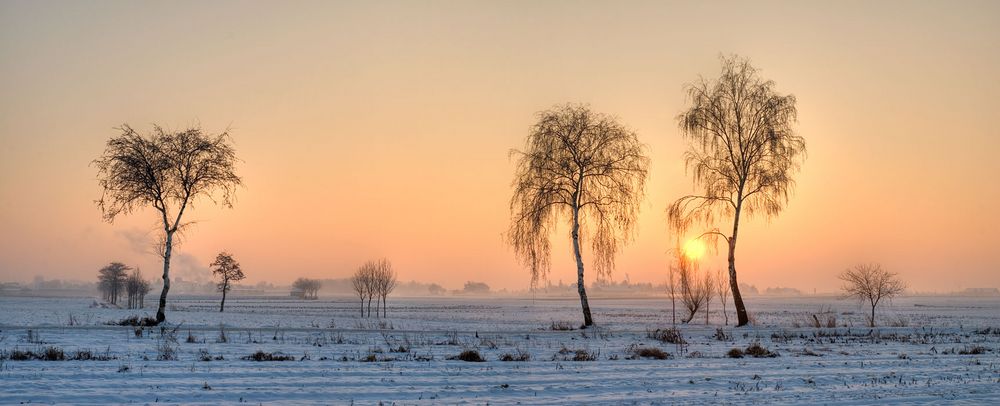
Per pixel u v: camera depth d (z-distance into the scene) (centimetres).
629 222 3594
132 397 1373
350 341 2720
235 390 1475
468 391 1536
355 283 8081
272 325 4088
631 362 2131
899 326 4175
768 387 1648
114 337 2673
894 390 1614
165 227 3722
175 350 2241
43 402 1303
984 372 1953
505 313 9262
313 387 1538
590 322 3647
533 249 3616
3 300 16375
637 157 3619
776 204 3600
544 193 3603
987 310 11350
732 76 3734
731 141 3725
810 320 5872
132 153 3631
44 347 2258
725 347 2725
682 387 1631
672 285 5159
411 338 2911
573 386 1619
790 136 3612
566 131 3634
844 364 2128
